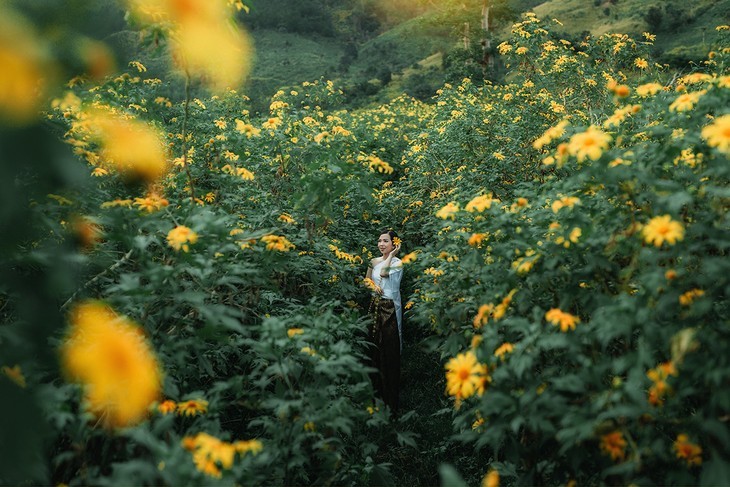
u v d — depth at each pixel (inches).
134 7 50.1
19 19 32.9
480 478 142.9
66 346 63.4
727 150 79.9
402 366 224.4
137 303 97.6
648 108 112.3
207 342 130.3
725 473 65.4
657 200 84.5
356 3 4274.1
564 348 94.2
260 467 93.0
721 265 74.4
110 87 147.4
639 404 70.4
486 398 82.7
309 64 3046.3
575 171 143.6
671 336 74.6
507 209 116.0
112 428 83.1
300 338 105.7
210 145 178.1
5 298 83.5
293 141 176.7
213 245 99.2
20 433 48.5
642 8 1978.3
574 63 312.8
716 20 1681.8
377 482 117.6
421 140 332.5
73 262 71.3
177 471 66.8
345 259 195.8
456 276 120.9
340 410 97.3
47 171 41.3
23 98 35.0
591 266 89.2
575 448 82.0
